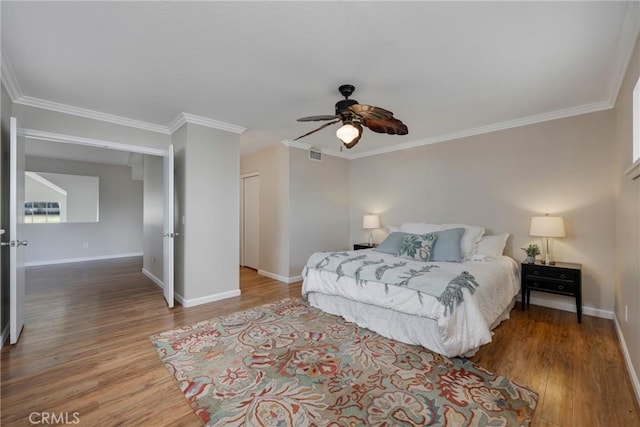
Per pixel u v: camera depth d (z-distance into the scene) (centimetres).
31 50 203
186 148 342
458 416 157
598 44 197
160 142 380
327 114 337
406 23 177
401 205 480
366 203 535
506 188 368
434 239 333
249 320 298
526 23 177
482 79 249
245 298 379
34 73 235
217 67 229
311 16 171
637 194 194
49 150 546
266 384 187
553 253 333
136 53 209
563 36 189
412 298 237
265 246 514
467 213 403
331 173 529
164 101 296
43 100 287
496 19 173
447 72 237
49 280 477
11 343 239
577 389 182
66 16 168
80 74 238
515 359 219
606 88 266
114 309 335
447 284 225
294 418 156
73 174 650
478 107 312
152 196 483
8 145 255
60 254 635
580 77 245
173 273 354
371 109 214
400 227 430
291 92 275
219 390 181
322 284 316
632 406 166
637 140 201
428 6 162
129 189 726
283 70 234
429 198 444
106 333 267
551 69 232
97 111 320
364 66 228
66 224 642
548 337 257
